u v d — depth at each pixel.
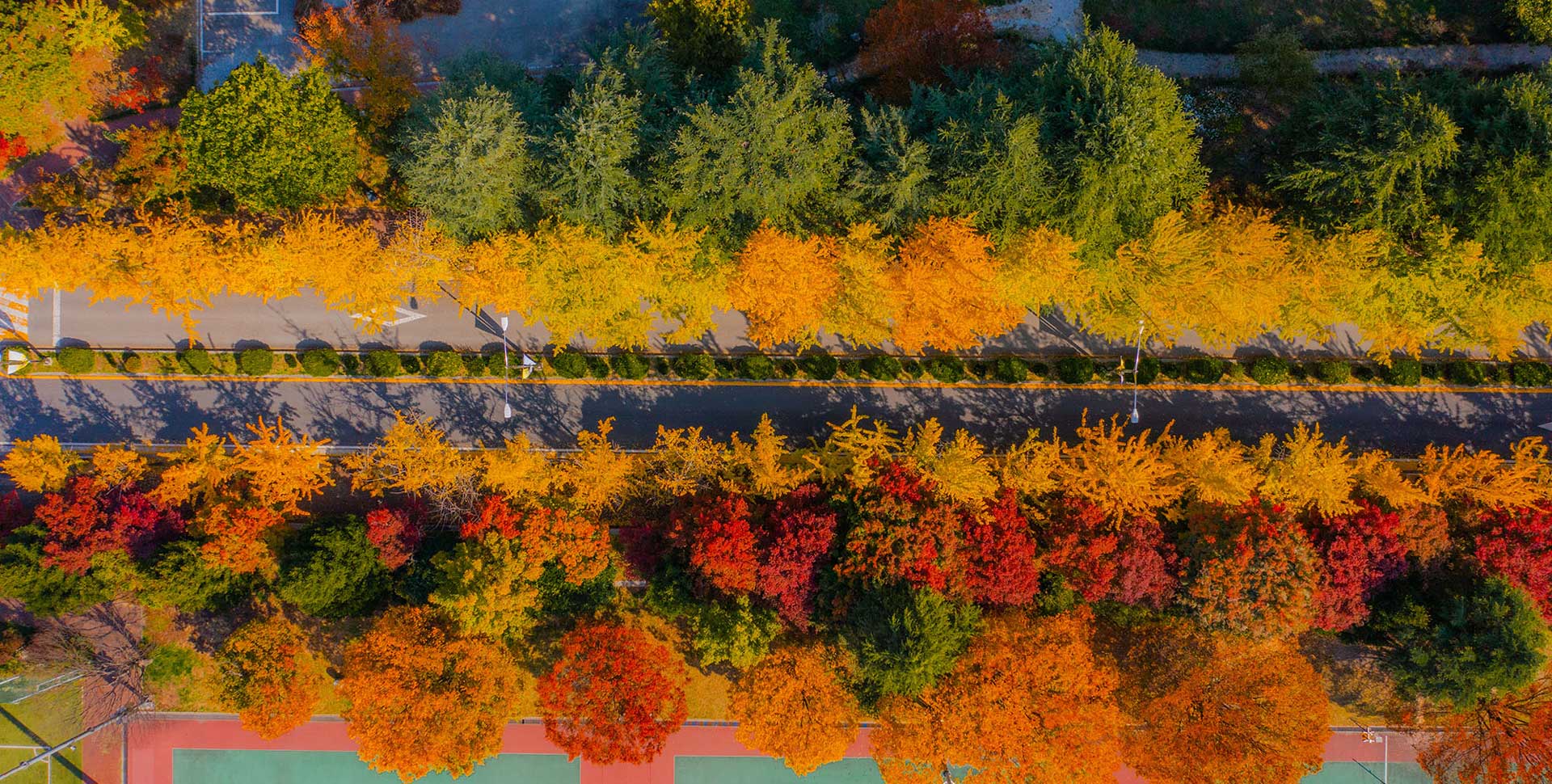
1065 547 41.91
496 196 40.97
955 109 41.41
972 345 45.06
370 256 43.00
